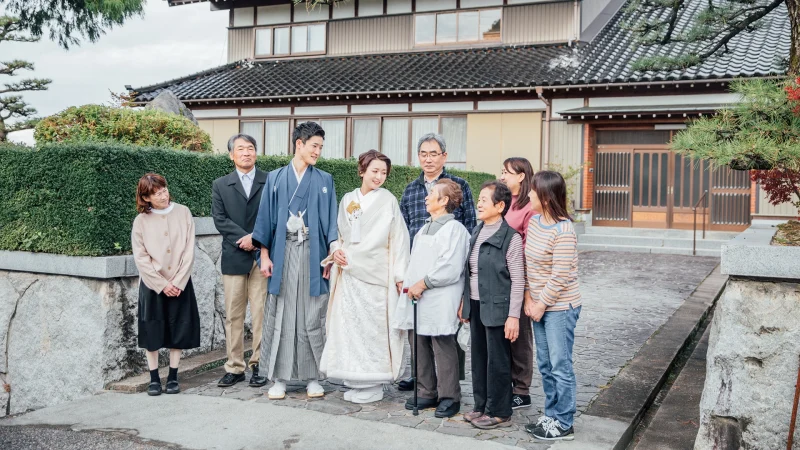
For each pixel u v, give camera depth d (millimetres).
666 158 15344
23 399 5578
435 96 16844
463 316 4250
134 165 5457
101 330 5172
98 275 5102
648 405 4809
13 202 5594
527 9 17703
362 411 4441
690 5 17078
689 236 14633
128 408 4520
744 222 14664
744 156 3748
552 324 3848
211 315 6160
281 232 4676
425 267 4270
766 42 15305
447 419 4273
